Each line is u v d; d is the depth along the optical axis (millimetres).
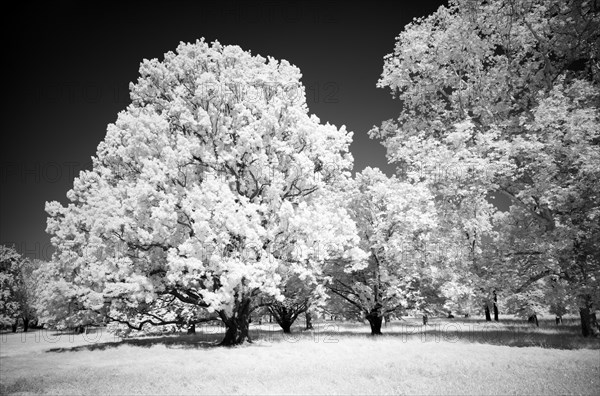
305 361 15219
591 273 20562
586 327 21766
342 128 25266
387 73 28234
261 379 11586
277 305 31156
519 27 26359
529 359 14477
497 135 23688
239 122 23344
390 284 28812
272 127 23688
